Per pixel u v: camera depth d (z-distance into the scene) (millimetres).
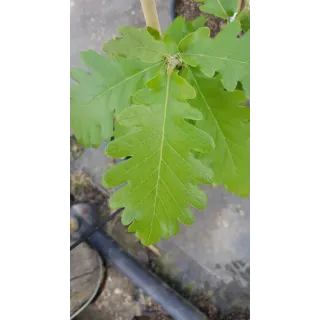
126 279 514
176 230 322
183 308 489
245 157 349
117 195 316
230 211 490
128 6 438
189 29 392
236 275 489
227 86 325
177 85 321
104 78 339
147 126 316
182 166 317
